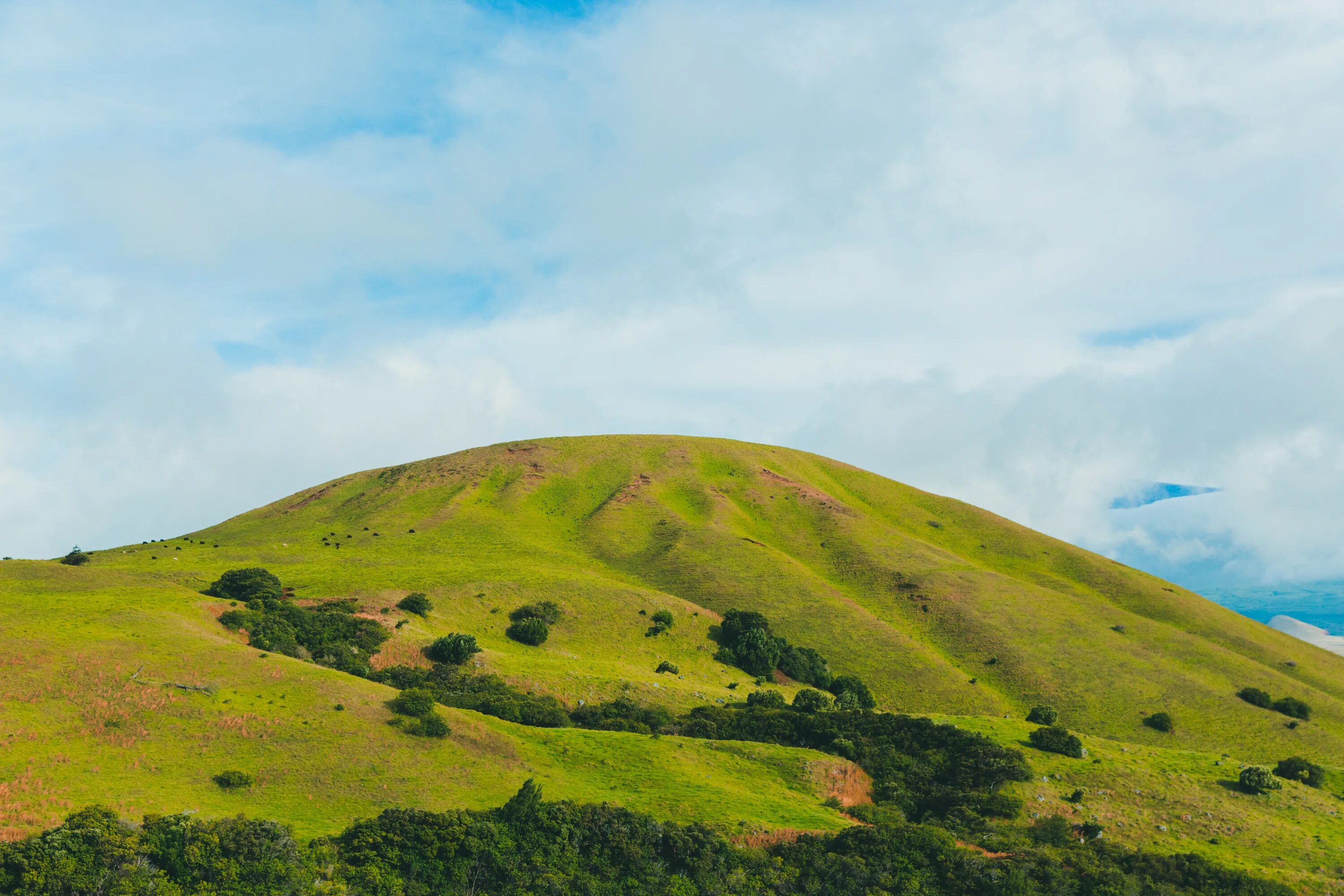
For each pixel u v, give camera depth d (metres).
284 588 102.25
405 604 96.94
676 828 48.72
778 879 46.88
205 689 55.75
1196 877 50.22
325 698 57.88
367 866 41.31
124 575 89.31
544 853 45.34
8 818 39.94
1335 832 60.38
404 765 52.00
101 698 52.31
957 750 67.56
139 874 37.56
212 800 45.38
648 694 80.94
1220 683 108.94
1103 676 107.69
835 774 63.22
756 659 104.25
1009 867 49.16
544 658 92.12
